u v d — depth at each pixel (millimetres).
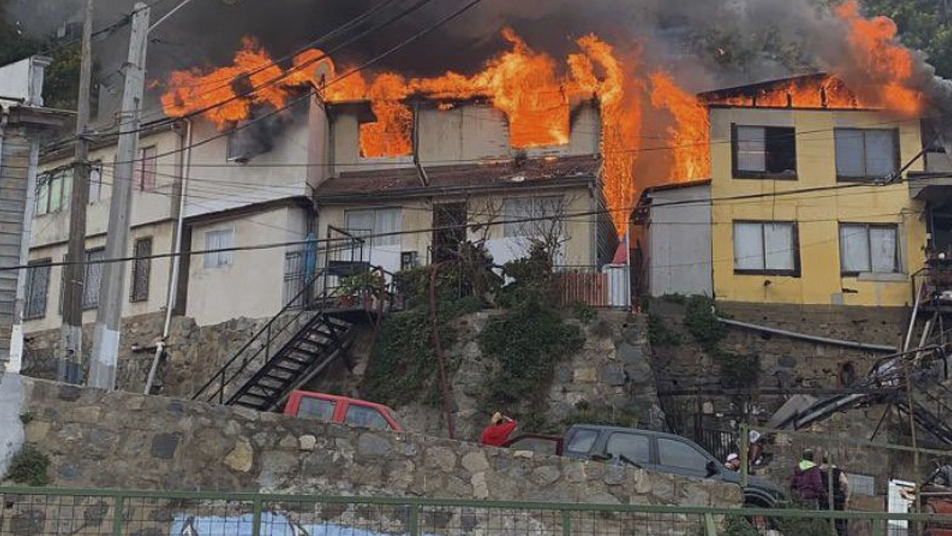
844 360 26516
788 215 27984
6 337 16422
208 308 29234
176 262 29734
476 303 23594
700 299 26859
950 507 15227
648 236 28484
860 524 13750
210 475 12047
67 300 19016
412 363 23531
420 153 30094
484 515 11969
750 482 15125
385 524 11648
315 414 16562
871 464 21438
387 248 28062
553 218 24266
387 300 24688
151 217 30406
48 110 17188
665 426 22688
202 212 29859
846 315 27219
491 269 24703
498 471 12609
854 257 27672
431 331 23469
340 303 24547
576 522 12000
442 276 24453
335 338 24469
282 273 28438
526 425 22109
